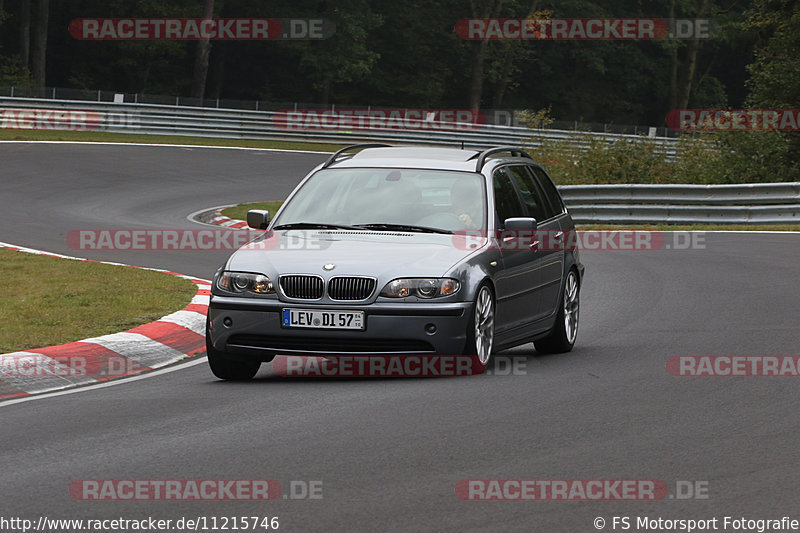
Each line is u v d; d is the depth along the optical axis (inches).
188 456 842.8
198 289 1764.3
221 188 4333.2
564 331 1380.4
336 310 1127.0
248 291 1155.3
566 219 1461.6
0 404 1067.3
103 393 1120.2
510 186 1346.0
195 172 4736.7
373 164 1330.0
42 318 1461.6
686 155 4195.4
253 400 1060.5
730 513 705.0
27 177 4146.2
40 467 815.1
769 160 4028.1
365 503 719.7
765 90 4153.5
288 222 1268.5
